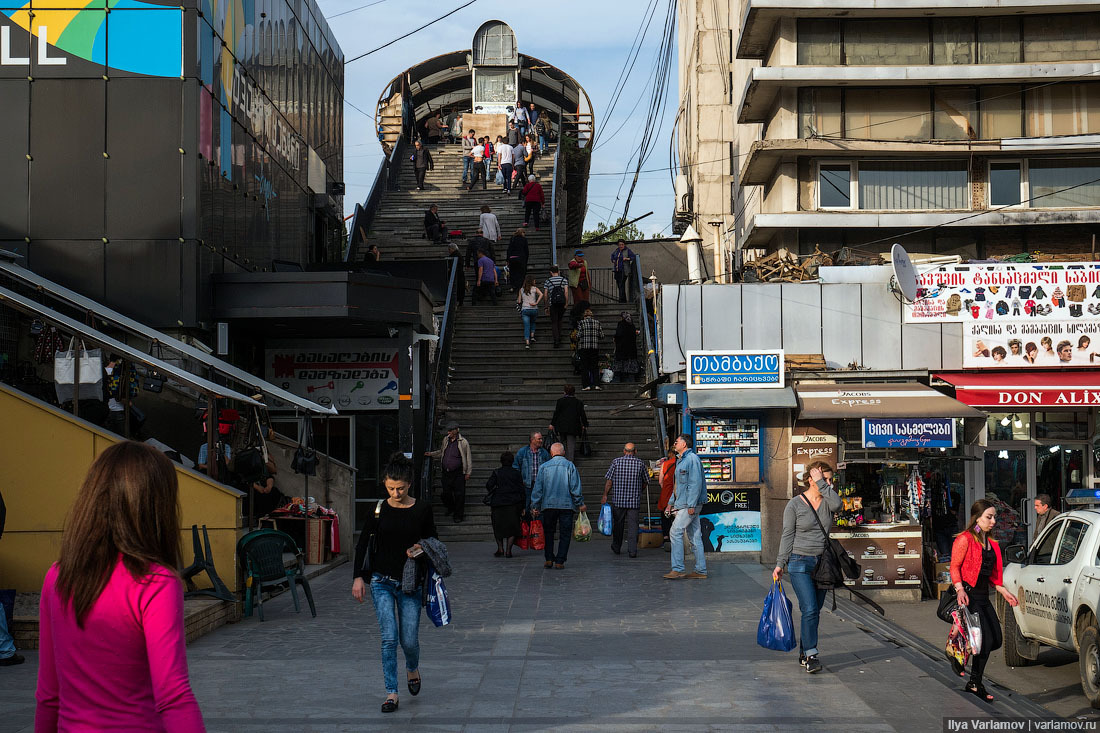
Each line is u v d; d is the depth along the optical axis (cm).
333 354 2044
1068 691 898
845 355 1953
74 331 1120
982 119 2345
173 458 1352
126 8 1545
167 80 1542
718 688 776
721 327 1958
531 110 4331
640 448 2092
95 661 281
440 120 4531
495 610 1135
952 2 2270
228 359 1809
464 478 1861
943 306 1948
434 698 739
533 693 755
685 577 1395
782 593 845
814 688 780
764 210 2566
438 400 2150
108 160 1536
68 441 1046
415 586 715
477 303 2675
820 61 2342
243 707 710
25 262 1519
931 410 1501
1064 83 2336
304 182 2300
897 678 821
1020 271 1945
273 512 1495
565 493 1488
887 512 1469
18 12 1538
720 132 3881
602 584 1338
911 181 2339
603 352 2481
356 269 2277
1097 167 2341
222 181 1678
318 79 2473
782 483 1594
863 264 2125
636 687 776
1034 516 1958
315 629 1023
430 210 2941
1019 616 1007
